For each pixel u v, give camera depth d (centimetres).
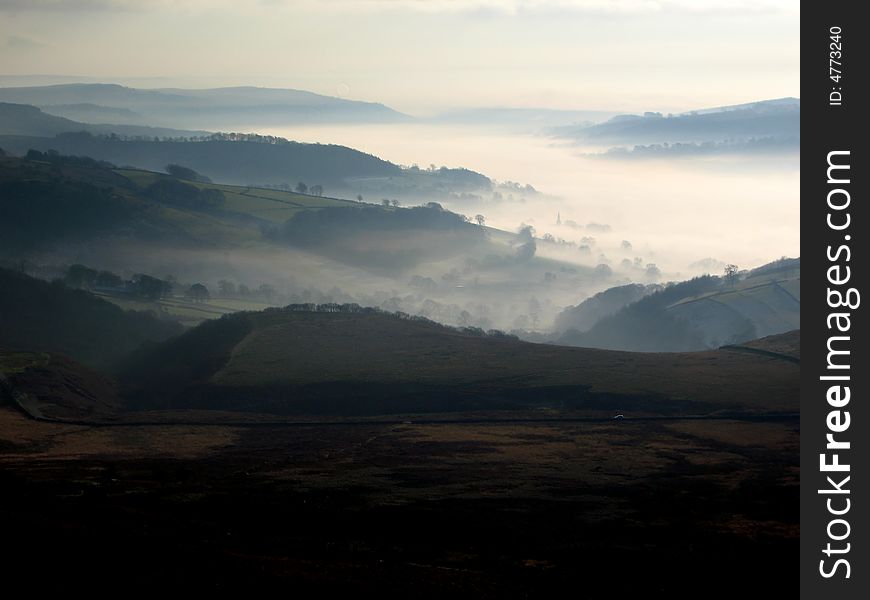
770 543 9994
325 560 8931
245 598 7619
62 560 8088
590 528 10606
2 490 11088
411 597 7906
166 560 8312
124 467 13525
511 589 8456
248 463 14000
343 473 13188
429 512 10994
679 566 9325
